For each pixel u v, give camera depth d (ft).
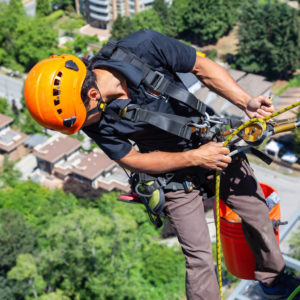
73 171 185.88
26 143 217.77
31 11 387.34
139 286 136.46
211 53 283.59
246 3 247.09
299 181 179.93
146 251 142.41
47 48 283.18
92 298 136.15
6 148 208.03
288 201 171.32
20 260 130.93
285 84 252.62
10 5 291.17
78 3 343.26
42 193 182.19
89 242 125.18
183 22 290.97
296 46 243.40
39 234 159.02
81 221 128.06
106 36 324.80
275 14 241.55
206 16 277.03
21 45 276.62
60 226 127.65
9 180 191.21
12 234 138.00
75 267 130.82
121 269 132.26
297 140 181.78
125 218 132.98
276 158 185.88
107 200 169.99
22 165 209.97
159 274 137.90
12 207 172.96
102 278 130.41
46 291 140.87
